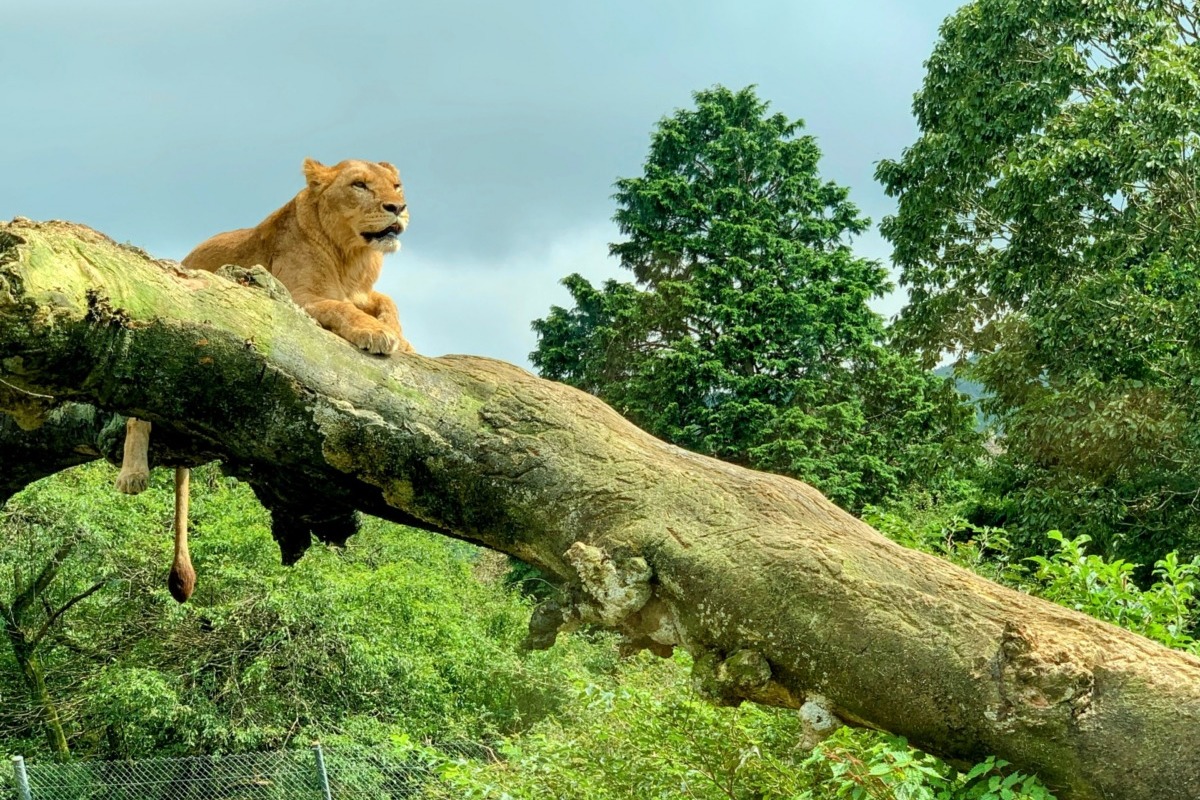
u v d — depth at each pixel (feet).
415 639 65.21
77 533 61.05
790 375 95.35
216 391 14.35
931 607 13.66
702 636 14.26
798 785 20.75
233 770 53.98
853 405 91.50
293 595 60.85
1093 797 12.82
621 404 96.02
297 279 21.02
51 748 61.93
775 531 14.34
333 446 14.79
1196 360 55.16
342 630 62.39
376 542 75.92
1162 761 12.57
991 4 71.26
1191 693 12.84
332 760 52.11
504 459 14.93
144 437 17.08
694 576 14.15
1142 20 68.90
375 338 15.47
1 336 12.94
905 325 79.46
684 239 103.14
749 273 96.37
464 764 27.04
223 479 69.92
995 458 66.49
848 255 103.76
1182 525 57.77
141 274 13.97
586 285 106.52
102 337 13.56
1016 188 63.57
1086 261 63.77
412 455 14.89
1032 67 71.10
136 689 56.18
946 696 13.23
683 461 15.43
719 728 21.68
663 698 24.36
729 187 102.63
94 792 53.21
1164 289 58.85
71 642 64.49
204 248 21.99
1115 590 19.72
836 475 84.94
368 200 21.07
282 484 16.22
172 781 52.80
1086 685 12.87
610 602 14.30
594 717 29.94
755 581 13.94
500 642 72.49
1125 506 57.62
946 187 73.72
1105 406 56.54
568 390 15.83
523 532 15.16
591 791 24.27
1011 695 13.00
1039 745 12.94
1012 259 66.90
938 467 71.77
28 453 19.17
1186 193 61.72
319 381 14.61
